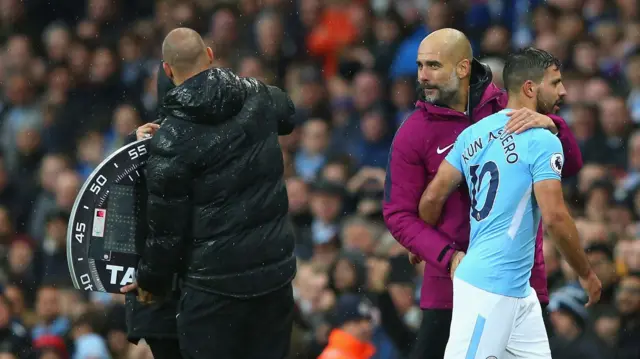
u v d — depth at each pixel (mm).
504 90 25219
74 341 38188
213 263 24375
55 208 49375
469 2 54594
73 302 39812
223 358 24891
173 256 24312
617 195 40906
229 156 24109
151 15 64562
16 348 37625
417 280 34656
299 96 53250
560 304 32625
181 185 23984
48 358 37031
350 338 30422
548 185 22797
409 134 24609
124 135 55312
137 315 25703
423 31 54281
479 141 23500
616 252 35812
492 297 23047
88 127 56906
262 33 58031
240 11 59594
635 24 52250
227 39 58812
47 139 57625
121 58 59750
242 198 24344
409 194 24688
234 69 57750
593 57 50469
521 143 23078
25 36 63688
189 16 60906
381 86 52219
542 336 23547
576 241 22875
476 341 23047
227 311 24625
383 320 33812
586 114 46094
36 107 58656
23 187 54812
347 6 59188
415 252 24500
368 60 55562
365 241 37594
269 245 24641
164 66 24922
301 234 42312
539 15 53500
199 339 24766
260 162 24469
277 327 25344
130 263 25250
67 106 58625
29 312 43000
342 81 55750
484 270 23109
